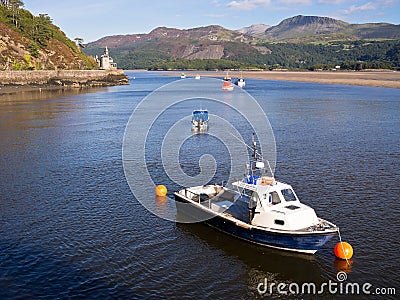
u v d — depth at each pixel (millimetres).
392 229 24781
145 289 18859
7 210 27891
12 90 131500
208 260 21562
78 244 23109
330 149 46281
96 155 44188
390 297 18406
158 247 22922
